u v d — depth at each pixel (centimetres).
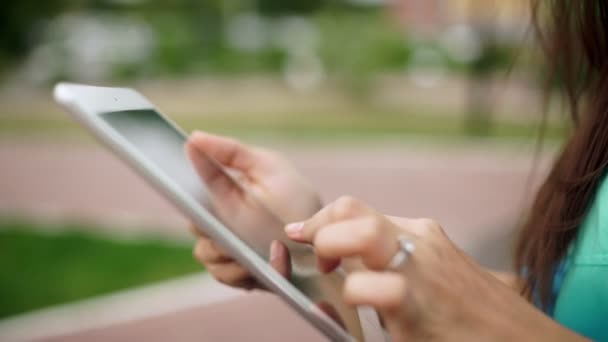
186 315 584
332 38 2291
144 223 890
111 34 2458
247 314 579
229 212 110
